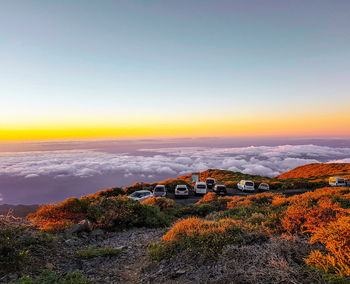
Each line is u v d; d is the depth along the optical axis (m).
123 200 12.23
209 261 5.09
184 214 13.48
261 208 10.22
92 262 5.91
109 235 9.05
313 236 5.36
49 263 5.56
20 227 7.01
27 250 5.70
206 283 4.23
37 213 9.77
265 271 4.23
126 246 7.34
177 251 5.87
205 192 27.97
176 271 4.93
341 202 10.20
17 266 5.00
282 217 7.18
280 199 11.36
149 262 5.75
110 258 6.27
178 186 26.05
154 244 7.10
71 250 6.75
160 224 10.90
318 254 4.36
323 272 3.90
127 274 5.20
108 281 4.79
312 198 10.81
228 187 36.03
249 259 4.81
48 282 4.47
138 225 10.70
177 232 6.82
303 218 6.59
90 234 8.68
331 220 6.06
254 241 5.81
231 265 4.70
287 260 4.60
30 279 4.48
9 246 5.41
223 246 5.49
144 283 4.62
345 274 3.71
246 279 4.08
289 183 34.78
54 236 7.47
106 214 10.28
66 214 9.98
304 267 4.25
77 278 4.73
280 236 5.93
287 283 3.82
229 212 10.77
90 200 12.23
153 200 14.88
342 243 4.14
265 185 32.12
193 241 6.04
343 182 30.97
